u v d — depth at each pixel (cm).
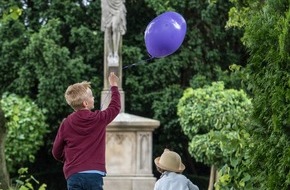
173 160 1088
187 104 2630
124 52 3045
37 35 2972
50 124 3036
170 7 3066
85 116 959
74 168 945
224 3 3095
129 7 3194
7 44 3047
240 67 1116
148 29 1109
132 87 3064
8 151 2756
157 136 3162
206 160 2469
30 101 2927
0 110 1176
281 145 877
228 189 1144
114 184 2184
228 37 3216
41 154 3184
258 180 931
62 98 2967
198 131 2612
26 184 1284
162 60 3081
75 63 2994
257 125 936
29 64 3027
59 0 3109
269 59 899
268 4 928
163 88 3122
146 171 2209
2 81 3119
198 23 3155
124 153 2205
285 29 862
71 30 3069
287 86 870
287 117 863
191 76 3194
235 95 2573
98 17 3152
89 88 987
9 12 1325
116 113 986
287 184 865
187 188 1070
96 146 956
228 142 1121
